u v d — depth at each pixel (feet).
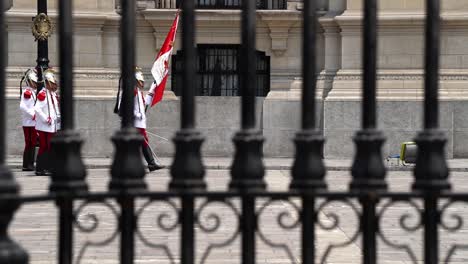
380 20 141.28
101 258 58.29
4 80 31.14
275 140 145.38
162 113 143.84
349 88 141.18
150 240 66.33
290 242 65.21
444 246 65.16
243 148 33.14
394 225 74.54
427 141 33.04
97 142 140.87
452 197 32.94
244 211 33.14
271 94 146.20
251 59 33.01
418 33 141.59
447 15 141.08
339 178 114.11
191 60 32.99
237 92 149.79
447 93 140.36
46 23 118.83
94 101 140.77
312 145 33.14
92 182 106.42
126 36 33.04
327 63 144.97
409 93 140.15
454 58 141.79
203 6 149.79
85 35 143.02
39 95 114.83
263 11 145.89
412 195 32.89
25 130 121.08
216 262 57.11
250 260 33.09
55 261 57.62
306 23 32.94
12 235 68.44
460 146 140.15
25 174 118.11
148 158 119.85
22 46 141.08
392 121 139.95
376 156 33.24
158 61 122.83
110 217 77.41
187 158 33.06
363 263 33.35
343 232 70.49
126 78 33.17
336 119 140.36
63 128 32.71
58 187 32.58
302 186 33.04
